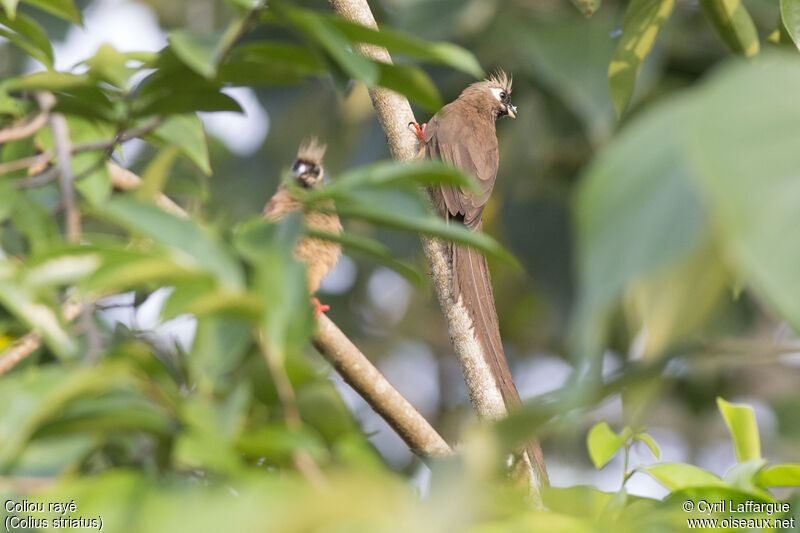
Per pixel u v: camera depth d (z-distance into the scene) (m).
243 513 2.40
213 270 3.02
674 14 11.56
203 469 3.32
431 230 3.41
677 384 12.86
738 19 7.61
